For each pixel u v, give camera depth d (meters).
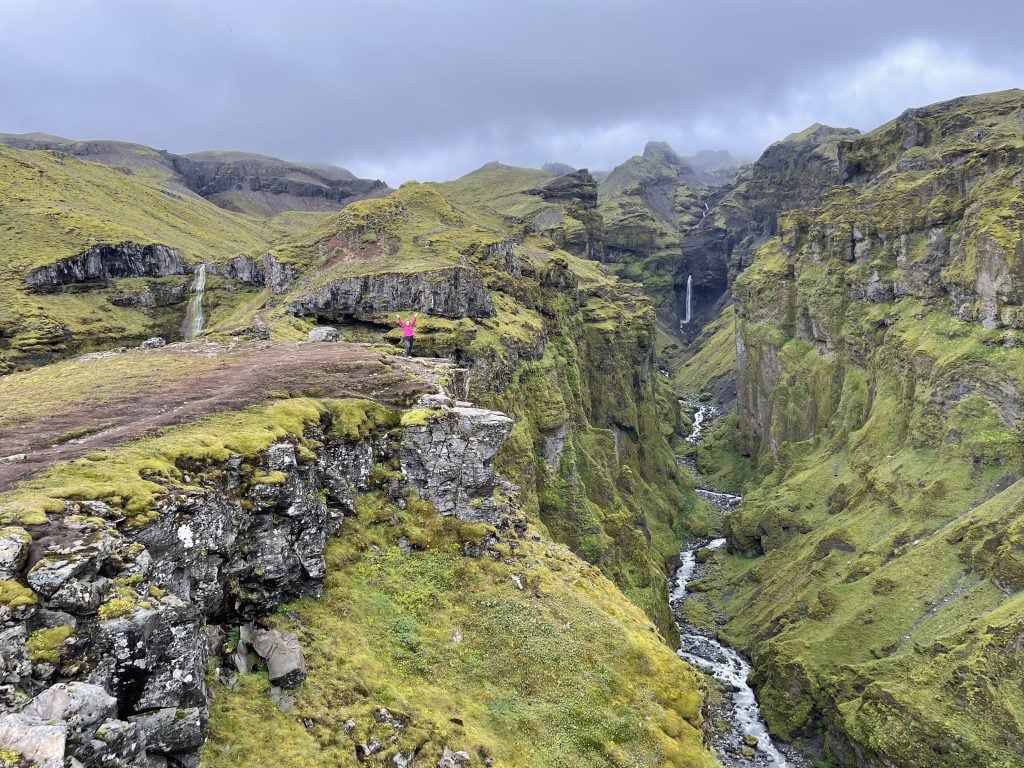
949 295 145.50
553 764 27.95
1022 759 70.56
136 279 170.38
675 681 35.28
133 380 44.22
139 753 17.59
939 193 161.38
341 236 134.12
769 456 197.12
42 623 18.22
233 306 154.50
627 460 174.75
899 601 101.81
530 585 37.81
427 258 120.94
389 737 24.97
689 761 31.03
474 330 99.31
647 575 108.44
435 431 40.53
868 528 124.62
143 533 22.75
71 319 147.75
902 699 80.44
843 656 97.12
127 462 25.95
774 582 128.25
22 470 24.77
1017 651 78.12
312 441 35.09
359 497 37.41
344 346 64.50
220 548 25.92
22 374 50.81
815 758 88.38
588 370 171.38
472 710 29.00
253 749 21.75
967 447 122.00
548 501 102.81
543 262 173.12
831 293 192.00
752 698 102.19
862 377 171.38
